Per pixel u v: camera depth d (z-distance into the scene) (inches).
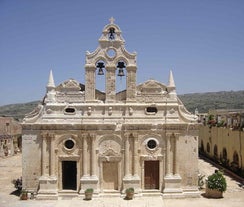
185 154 1457.9
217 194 1433.3
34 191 1450.5
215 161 2406.5
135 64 1480.1
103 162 1455.5
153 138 1453.0
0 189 1633.9
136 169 1441.9
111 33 1509.6
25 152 1456.7
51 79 1488.7
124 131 1441.9
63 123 1443.2
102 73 1509.6
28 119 1465.3
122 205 1328.7
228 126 2108.8
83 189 1434.5
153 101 1486.2
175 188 1439.5
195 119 1470.2
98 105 1465.3
